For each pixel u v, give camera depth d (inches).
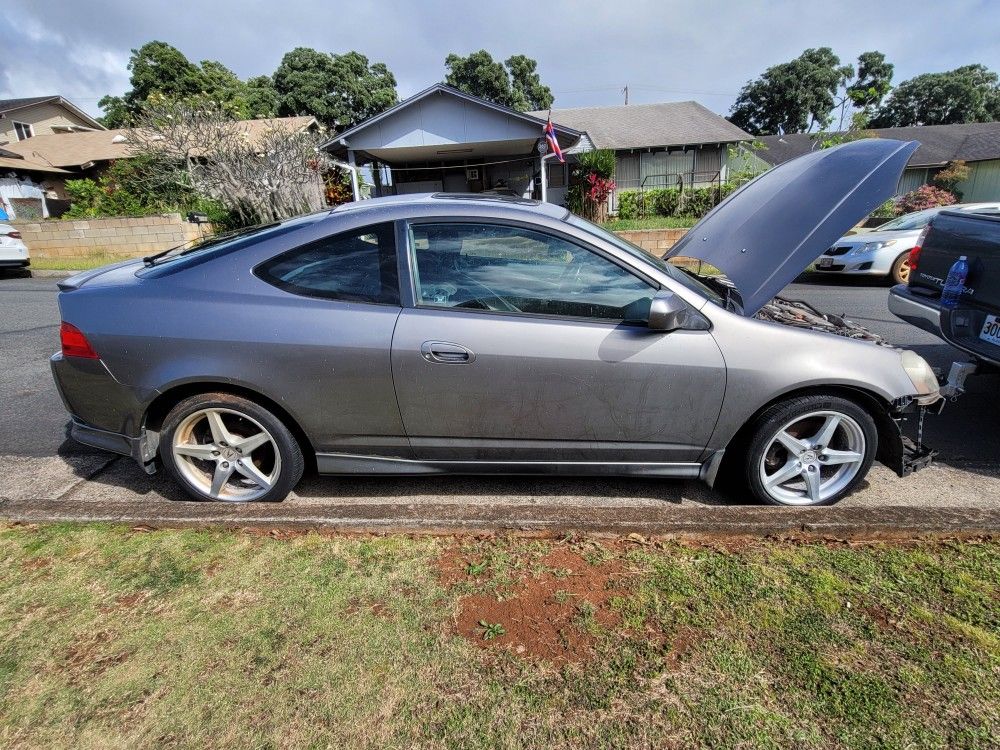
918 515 96.0
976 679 66.9
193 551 92.1
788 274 102.3
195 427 107.5
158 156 502.0
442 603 80.4
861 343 103.0
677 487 118.6
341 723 62.8
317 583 84.5
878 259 352.8
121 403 102.0
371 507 100.7
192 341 98.0
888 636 73.3
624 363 97.7
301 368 98.3
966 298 141.6
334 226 102.0
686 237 134.0
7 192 805.9
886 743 59.7
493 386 99.0
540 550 91.7
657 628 75.2
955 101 1708.9
